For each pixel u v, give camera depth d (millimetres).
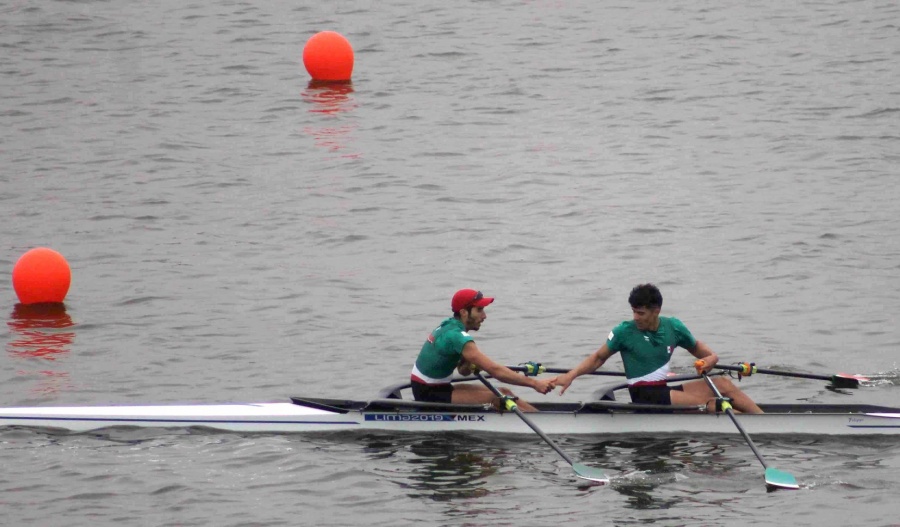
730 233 84625
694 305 70938
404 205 93375
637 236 84812
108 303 72938
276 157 107000
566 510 44188
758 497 45188
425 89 130125
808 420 52281
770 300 71438
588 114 119125
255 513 44125
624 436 52594
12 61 141625
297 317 70062
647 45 146125
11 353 64250
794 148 105562
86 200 95188
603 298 72750
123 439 52531
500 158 105750
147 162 105562
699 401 53625
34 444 51719
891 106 116938
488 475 47875
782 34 149625
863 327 66562
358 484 46875
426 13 165125
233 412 54125
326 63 132750
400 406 52969
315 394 58219
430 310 71250
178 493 46062
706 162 102688
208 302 72875
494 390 53250
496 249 82875
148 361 63094
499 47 147250
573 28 156000
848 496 45125
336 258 81500
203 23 160000
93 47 148375
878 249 80188
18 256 82375
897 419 52188
